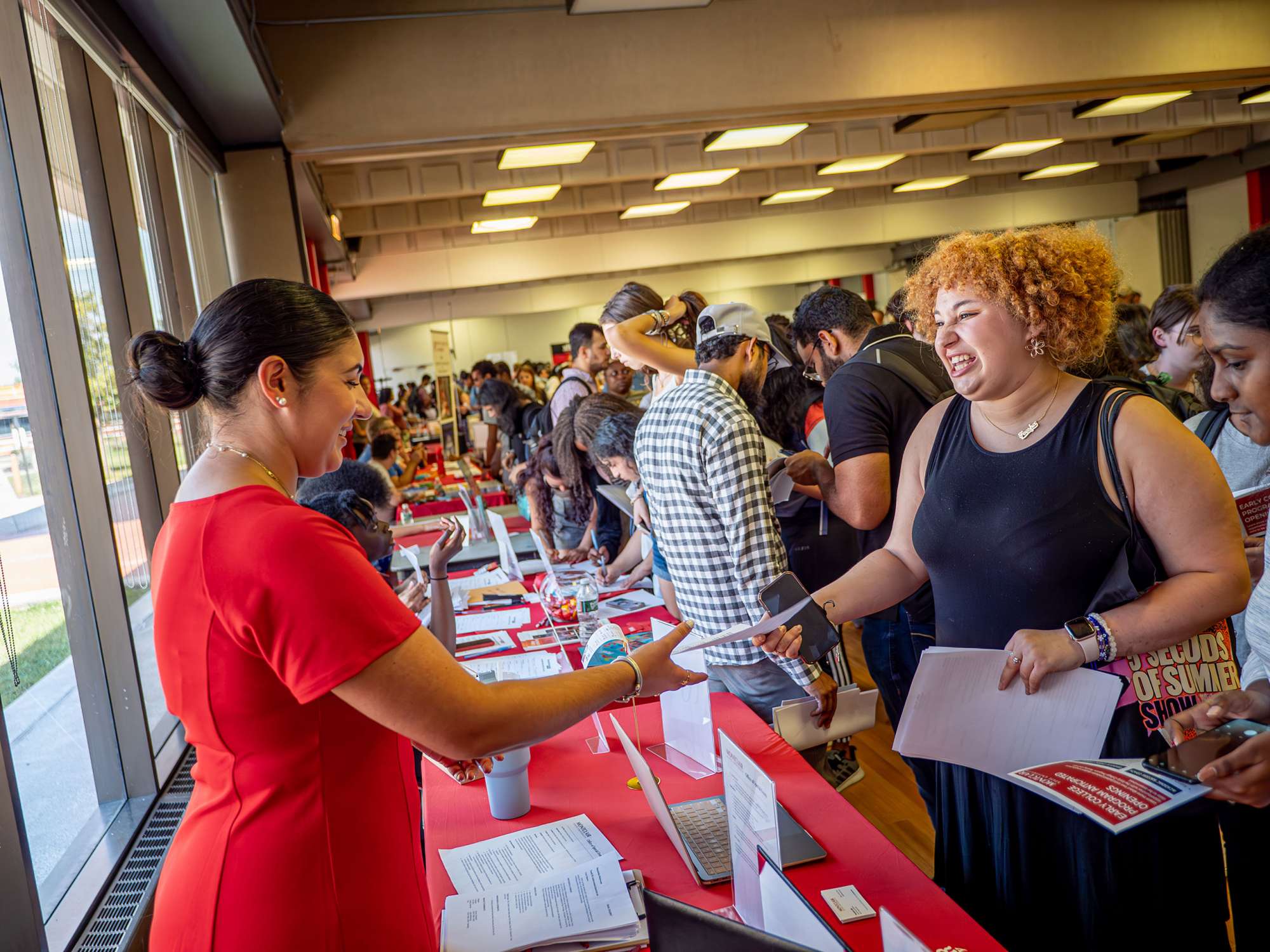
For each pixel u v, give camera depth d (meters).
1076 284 1.33
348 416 1.15
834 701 1.84
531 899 1.32
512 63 4.40
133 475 2.41
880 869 1.32
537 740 1.10
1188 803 1.08
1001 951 1.12
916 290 1.53
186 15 2.70
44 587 1.75
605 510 3.76
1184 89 5.40
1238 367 1.19
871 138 8.54
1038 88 5.06
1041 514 1.39
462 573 4.05
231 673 1.01
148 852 1.82
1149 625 1.29
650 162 8.20
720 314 2.19
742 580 2.02
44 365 1.89
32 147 1.85
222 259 4.07
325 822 1.04
